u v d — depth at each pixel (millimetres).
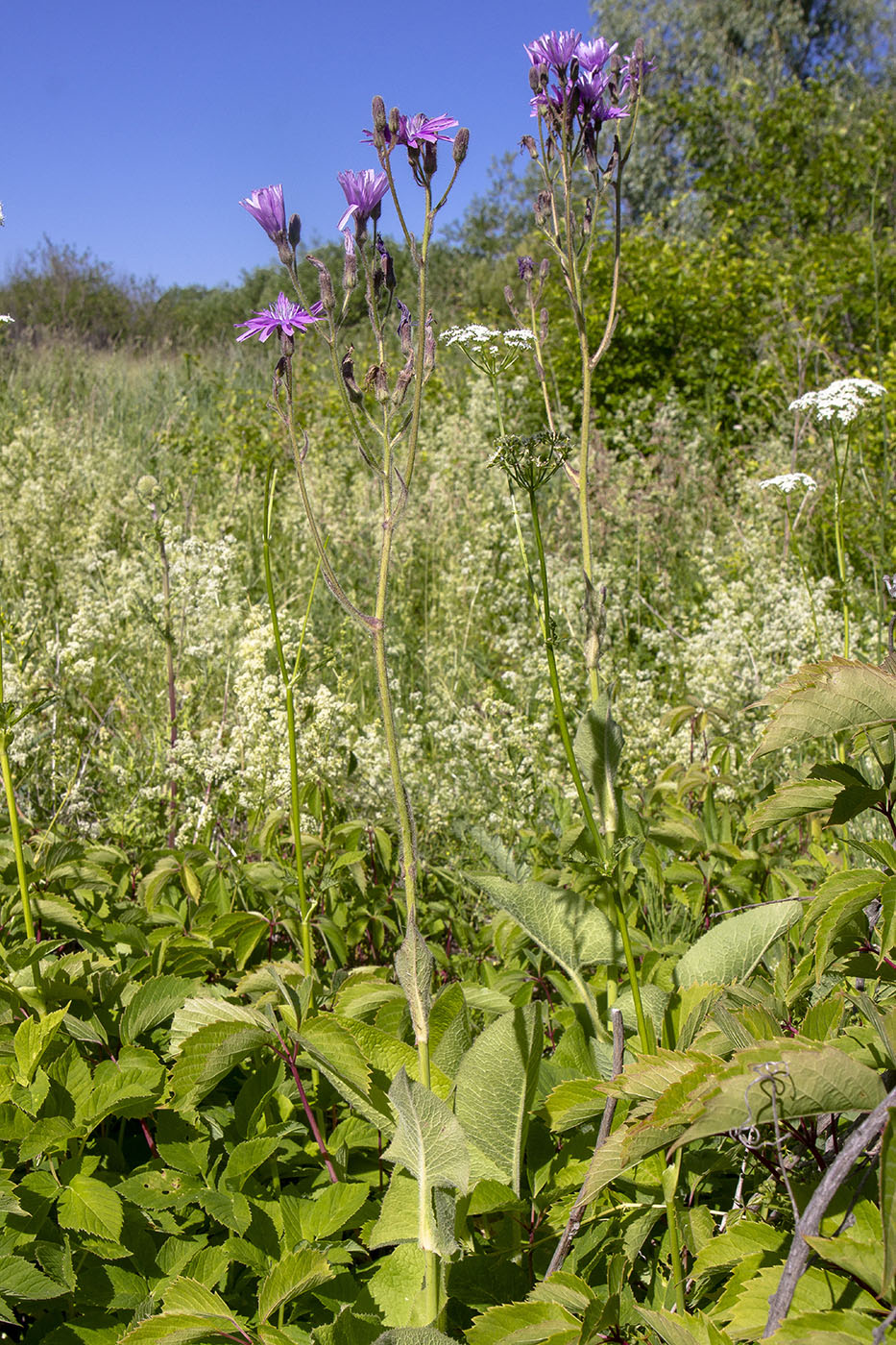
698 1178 1812
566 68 2193
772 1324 1231
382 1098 1826
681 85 24734
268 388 12156
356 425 1675
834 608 6457
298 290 1792
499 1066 1756
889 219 15000
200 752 3822
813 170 15172
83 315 21734
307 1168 2141
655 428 10281
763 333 11641
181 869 2938
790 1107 1248
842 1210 1357
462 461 7914
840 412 4094
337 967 2896
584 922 2080
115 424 10711
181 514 6957
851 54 27234
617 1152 1431
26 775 3543
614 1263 1659
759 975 2240
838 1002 1553
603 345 2287
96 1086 2029
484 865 3549
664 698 5691
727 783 3457
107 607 4922
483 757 4117
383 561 1641
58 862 2924
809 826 3635
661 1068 1484
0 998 2193
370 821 3705
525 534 7359
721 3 25719
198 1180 1998
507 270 20875
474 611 6375
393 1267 1718
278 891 3008
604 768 2102
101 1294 1765
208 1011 2012
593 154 2242
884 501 5488
